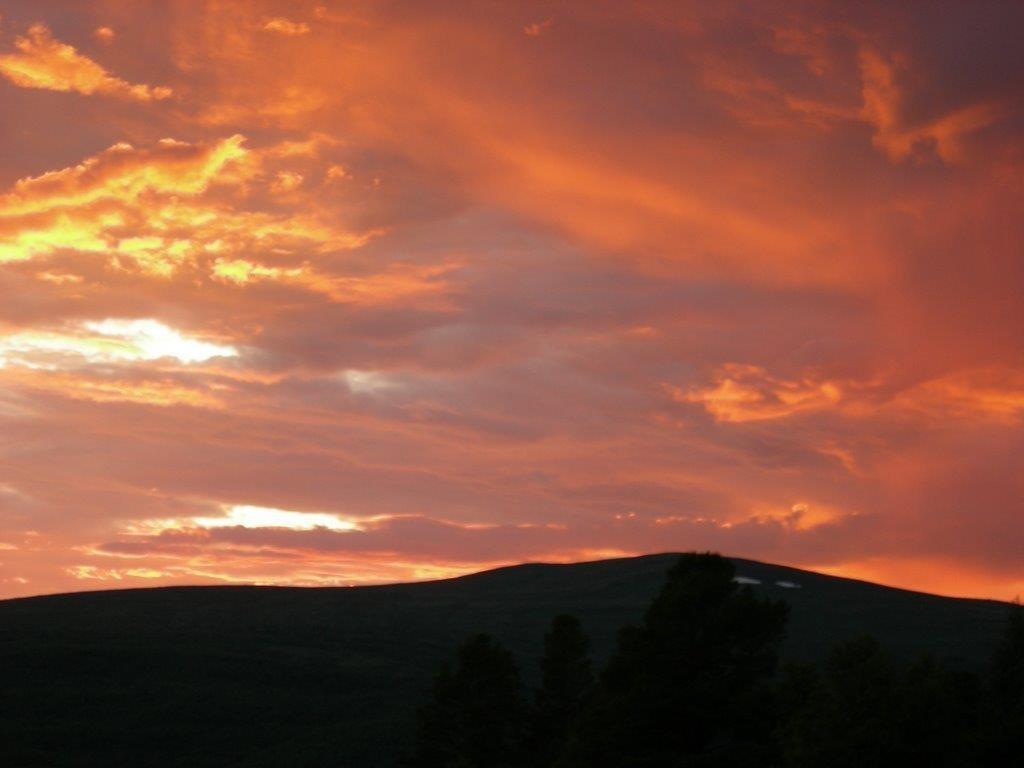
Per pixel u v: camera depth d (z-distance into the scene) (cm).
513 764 5956
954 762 3023
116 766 7856
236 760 8044
